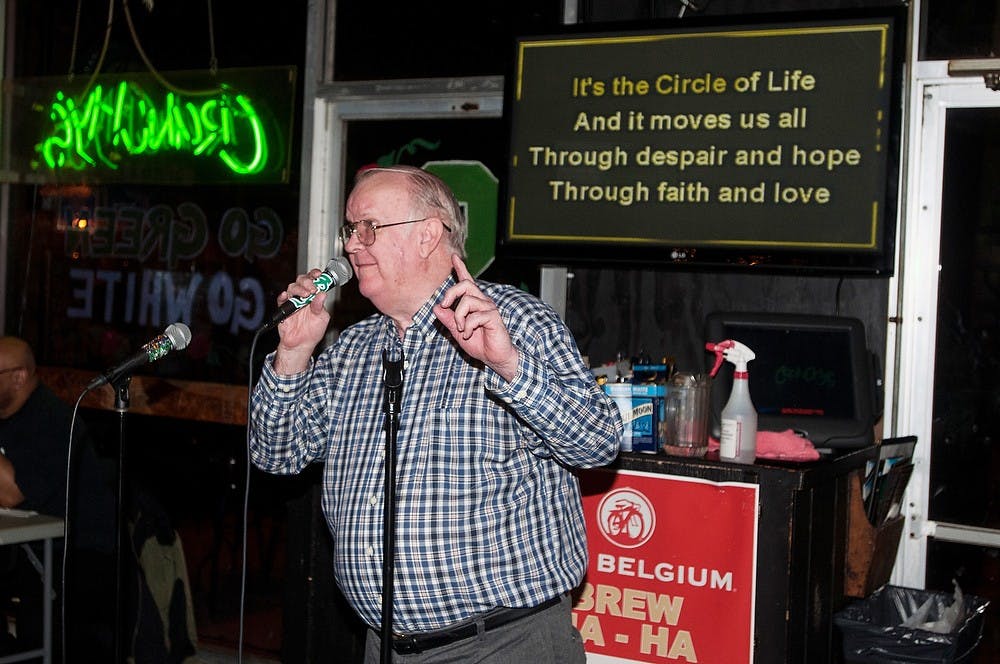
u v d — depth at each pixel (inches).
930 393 135.0
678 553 117.2
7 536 127.9
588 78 139.7
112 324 188.1
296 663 151.0
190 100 180.5
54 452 147.7
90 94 189.9
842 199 126.6
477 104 158.6
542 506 87.8
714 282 142.5
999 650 132.6
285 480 171.3
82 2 190.5
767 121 130.3
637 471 119.7
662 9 144.7
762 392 129.5
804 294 138.3
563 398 80.7
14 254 196.5
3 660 133.6
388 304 90.7
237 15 176.6
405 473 87.0
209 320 179.0
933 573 136.3
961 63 130.9
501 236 144.4
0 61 196.5
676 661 117.1
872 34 125.3
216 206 178.9
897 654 116.7
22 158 196.7
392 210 89.1
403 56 164.4
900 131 126.7
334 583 149.0
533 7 153.3
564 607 90.0
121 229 187.5
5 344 146.0
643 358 139.9
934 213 134.2
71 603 149.5
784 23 129.4
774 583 111.6
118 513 108.5
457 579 85.7
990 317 132.8
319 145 170.1
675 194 135.0
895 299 135.0
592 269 149.5
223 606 176.7
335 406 95.2
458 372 88.2
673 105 135.1
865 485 126.0
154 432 181.0
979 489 133.6
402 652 89.3
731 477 114.0
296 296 91.8
